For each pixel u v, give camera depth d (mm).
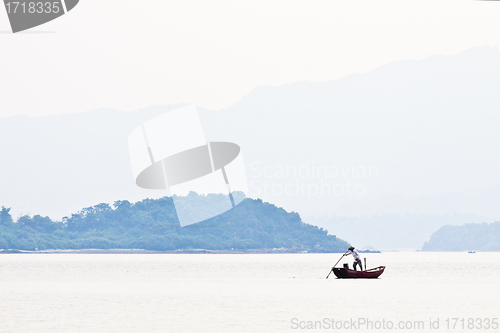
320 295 60375
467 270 127500
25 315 44719
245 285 75688
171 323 40844
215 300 55812
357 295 60219
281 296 59406
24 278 93562
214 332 37188
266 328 38875
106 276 100250
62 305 51469
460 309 48625
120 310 47938
